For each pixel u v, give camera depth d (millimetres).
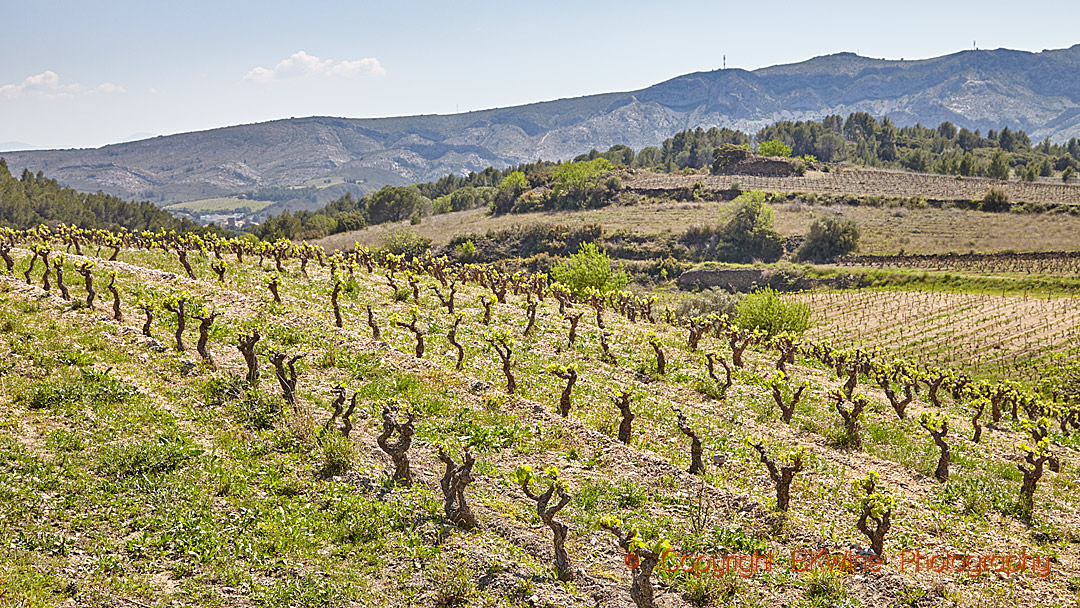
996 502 25547
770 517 21406
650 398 32375
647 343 42844
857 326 92000
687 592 17141
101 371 25719
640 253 160250
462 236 175625
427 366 31266
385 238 181375
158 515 18094
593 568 17672
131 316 33250
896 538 21516
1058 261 123188
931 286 116500
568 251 165500
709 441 27875
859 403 30125
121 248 58000
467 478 18594
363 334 35812
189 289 41156
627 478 23125
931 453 30219
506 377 30406
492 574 16750
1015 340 79438
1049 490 27953
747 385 36906
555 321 45969
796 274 134000
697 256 157125
